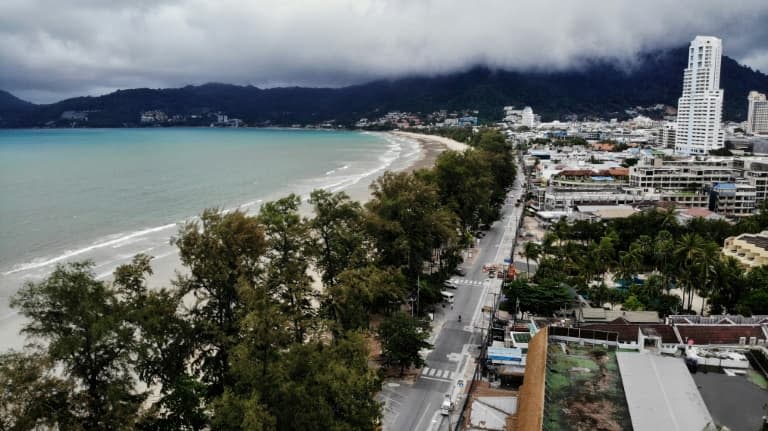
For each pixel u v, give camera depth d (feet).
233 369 184.96
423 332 286.25
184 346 216.54
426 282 378.12
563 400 190.19
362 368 211.20
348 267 307.99
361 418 192.34
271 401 177.78
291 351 197.06
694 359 214.07
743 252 443.32
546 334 238.27
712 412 183.42
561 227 515.50
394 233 368.07
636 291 370.73
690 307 370.53
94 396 174.60
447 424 237.25
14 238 528.22
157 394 257.96
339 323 268.00
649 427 171.12
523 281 362.12
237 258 236.84
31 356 163.32
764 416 180.96
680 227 510.99
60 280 175.63
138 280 220.84
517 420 195.83
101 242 522.06
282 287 270.67
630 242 499.92
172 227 584.81
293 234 280.72
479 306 377.30
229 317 235.61
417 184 400.47
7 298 370.53
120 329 177.68
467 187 547.49
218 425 173.17
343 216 320.50
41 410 156.46
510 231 607.78
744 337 238.68
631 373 206.08
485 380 273.33
